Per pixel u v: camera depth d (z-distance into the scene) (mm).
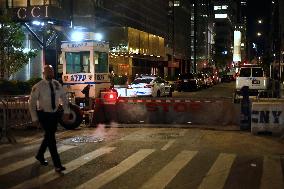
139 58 56938
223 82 90562
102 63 21125
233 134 14891
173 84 47531
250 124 15734
